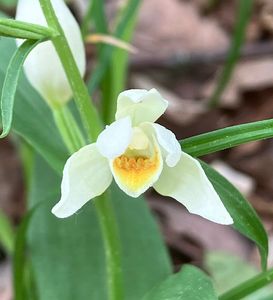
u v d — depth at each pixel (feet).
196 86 1.41
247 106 1.38
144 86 1.39
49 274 0.80
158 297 0.57
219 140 0.54
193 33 1.53
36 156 0.82
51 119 0.72
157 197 1.19
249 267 0.97
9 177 1.24
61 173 0.66
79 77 0.57
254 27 1.54
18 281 0.77
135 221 0.81
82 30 0.93
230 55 1.22
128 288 0.79
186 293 0.56
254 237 0.57
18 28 0.53
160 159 0.51
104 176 0.52
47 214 0.82
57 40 0.56
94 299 0.80
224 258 0.98
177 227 1.15
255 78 1.39
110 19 1.51
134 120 0.53
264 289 0.89
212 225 1.15
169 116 1.34
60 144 0.69
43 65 0.65
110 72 0.90
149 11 1.56
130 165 0.52
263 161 1.26
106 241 0.65
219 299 0.61
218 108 1.35
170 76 1.43
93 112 0.58
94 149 0.51
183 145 0.54
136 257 0.80
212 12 1.58
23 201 1.21
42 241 0.81
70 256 0.81
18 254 0.76
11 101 0.51
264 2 1.56
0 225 0.96
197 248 1.12
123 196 0.82
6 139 1.28
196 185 0.51
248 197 1.22
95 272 0.80
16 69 0.52
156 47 1.49
